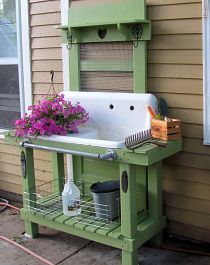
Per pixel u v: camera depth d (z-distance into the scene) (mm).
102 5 3158
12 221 3721
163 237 3256
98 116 3238
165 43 2994
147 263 2957
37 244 3281
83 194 3475
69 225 2994
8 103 4074
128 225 2764
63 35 3389
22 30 3760
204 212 3059
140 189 3168
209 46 2816
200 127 2959
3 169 4215
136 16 3023
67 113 3055
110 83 3260
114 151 2686
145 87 3084
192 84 2939
